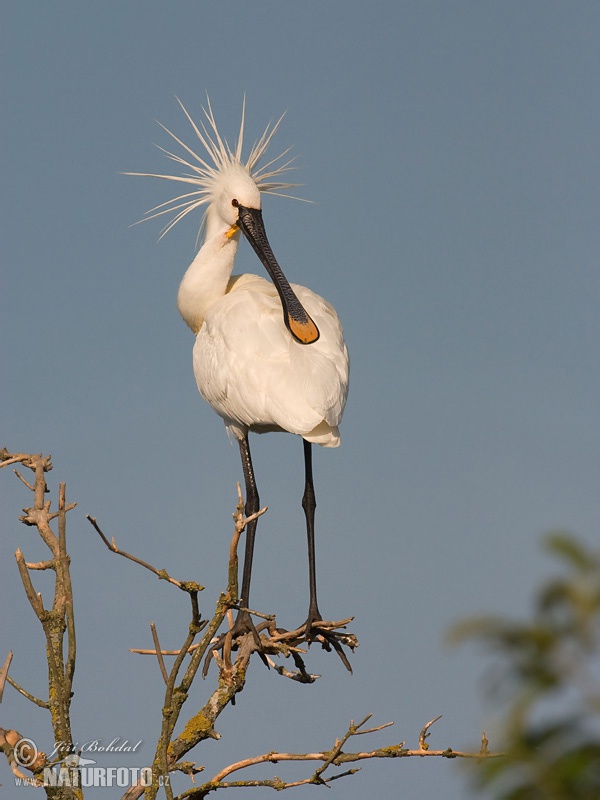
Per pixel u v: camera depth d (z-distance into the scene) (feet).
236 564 36.47
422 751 36.24
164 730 34.96
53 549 38.22
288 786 36.65
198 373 56.49
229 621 41.14
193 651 43.09
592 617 10.44
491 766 11.00
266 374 52.26
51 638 36.19
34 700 35.65
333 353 53.11
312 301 57.00
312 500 53.93
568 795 10.57
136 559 34.60
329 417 50.11
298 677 43.73
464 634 10.77
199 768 37.50
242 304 55.83
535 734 10.75
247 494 56.08
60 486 37.37
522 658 10.62
